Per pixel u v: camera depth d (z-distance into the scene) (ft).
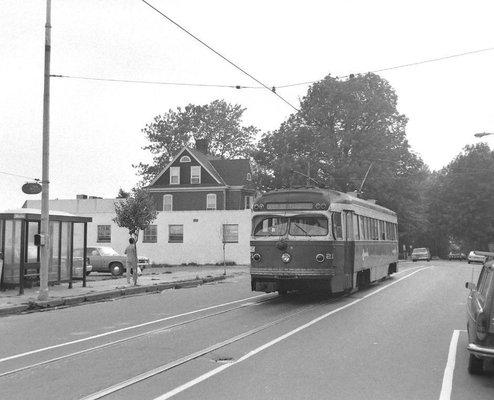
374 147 181.57
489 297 25.18
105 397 23.03
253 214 58.34
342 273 59.00
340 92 186.09
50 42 60.23
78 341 36.45
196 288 78.18
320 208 56.49
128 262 78.28
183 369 27.94
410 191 191.01
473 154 268.41
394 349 33.01
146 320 45.85
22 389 24.39
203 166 186.91
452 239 310.04
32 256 70.54
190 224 148.97
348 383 25.29
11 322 46.55
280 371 27.50
